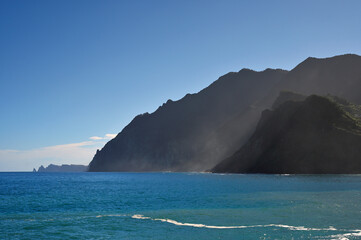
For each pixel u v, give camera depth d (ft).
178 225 95.25
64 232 89.81
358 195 163.43
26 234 88.02
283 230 85.46
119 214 119.14
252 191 202.18
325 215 106.11
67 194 217.97
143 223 99.86
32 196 203.51
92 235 85.76
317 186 228.22
